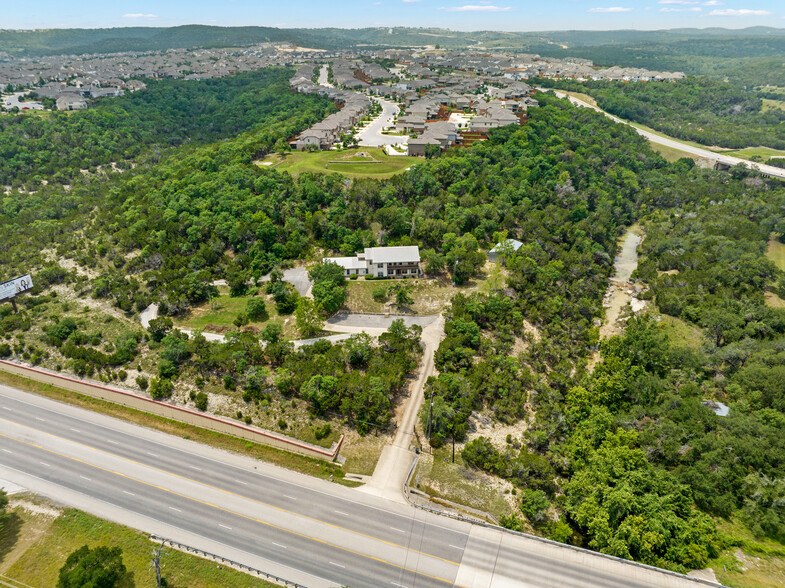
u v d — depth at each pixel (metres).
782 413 95.44
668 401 99.88
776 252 164.62
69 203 189.25
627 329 125.06
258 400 99.44
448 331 118.38
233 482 85.50
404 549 74.00
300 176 181.00
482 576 70.06
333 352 107.88
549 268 143.38
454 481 87.06
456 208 163.62
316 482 86.12
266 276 145.38
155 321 117.00
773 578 70.69
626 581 69.31
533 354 117.75
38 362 110.69
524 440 96.31
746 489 82.38
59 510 79.38
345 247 149.12
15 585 68.56
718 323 123.75
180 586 68.56
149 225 158.25
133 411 101.12
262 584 68.81
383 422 95.69
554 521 80.25
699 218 183.00
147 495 82.50
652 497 78.12
